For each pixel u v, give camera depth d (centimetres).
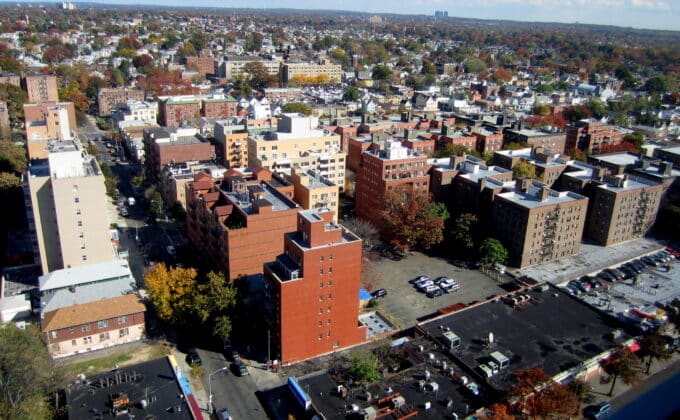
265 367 11681
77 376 10369
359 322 13012
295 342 11706
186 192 16925
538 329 12438
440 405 9981
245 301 12825
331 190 16538
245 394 10875
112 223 19188
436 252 17838
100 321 12081
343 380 10756
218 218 13888
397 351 11575
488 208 18050
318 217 11525
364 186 19725
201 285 12388
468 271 16588
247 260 13650
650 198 19100
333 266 11600
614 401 11244
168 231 18750
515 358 11338
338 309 12025
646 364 12525
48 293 12569
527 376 10144
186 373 11438
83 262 14288
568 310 13275
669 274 16912
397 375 10831
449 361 11281
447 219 18238
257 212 13525
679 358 12875
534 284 15650
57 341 11744
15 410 8862
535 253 16912
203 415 10325
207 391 10919
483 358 11288
